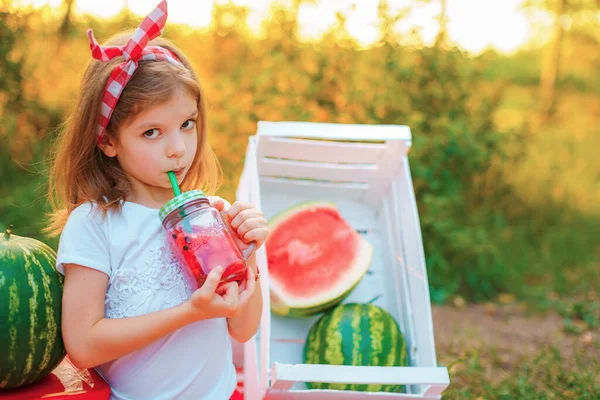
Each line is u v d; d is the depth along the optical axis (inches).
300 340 129.3
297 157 133.2
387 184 139.3
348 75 233.3
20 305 81.7
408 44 242.4
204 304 80.9
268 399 105.4
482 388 151.0
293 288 125.3
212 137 221.1
